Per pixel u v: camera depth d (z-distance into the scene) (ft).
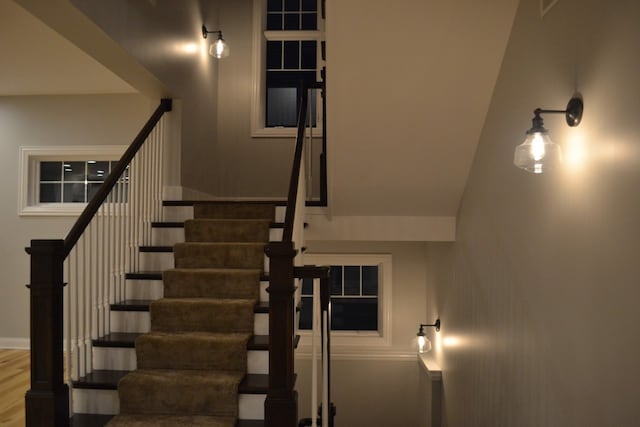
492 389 11.42
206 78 17.76
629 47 6.18
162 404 9.33
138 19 11.91
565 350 7.87
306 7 20.85
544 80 8.66
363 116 11.85
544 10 8.67
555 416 8.21
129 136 17.57
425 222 14.83
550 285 8.40
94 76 15.57
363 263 19.38
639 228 5.93
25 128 17.76
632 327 6.06
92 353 10.41
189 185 15.89
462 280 14.05
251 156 19.47
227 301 11.04
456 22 10.01
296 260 11.19
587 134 7.21
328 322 9.15
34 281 8.77
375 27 10.10
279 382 8.60
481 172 12.21
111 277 11.43
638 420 5.91
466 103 11.50
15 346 17.58
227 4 19.66
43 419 8.66
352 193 14.05
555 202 8.21
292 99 20.85
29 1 8.80
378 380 19.12
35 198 18.11
